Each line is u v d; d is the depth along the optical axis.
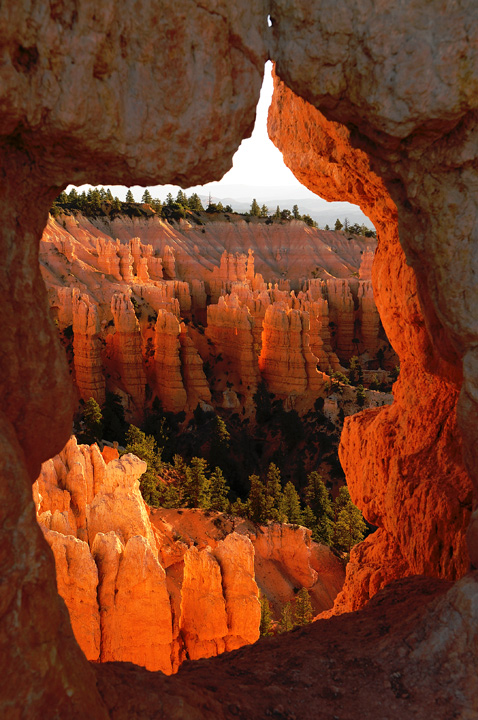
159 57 5.39
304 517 43.16
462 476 11.57
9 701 4.32
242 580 17.81
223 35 5.62
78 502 27.83
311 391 68.62
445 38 5.67
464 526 10.74
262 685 6.66
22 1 4.62
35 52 4.86
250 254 115.75
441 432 12.84
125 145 5.48
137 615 16.69
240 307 79.44
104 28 4.96
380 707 6.14
